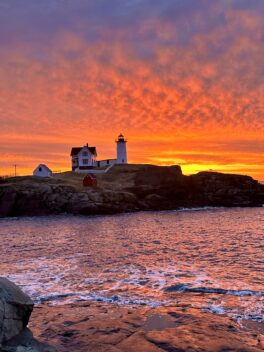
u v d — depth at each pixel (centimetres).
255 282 1888
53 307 1552
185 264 2380
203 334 1230
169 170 10262
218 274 2080
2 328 1053
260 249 2875
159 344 1160
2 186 7944
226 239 3500
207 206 8831
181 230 4338
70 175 10706
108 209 7300
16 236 4041
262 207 8519
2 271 2261
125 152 12356
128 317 1408
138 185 9531
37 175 10406
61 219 6256
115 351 1113
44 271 2247
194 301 1602
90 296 1706
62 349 1134
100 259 2602
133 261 2511
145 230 4394
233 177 9494
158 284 1895
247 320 1359
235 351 1104
